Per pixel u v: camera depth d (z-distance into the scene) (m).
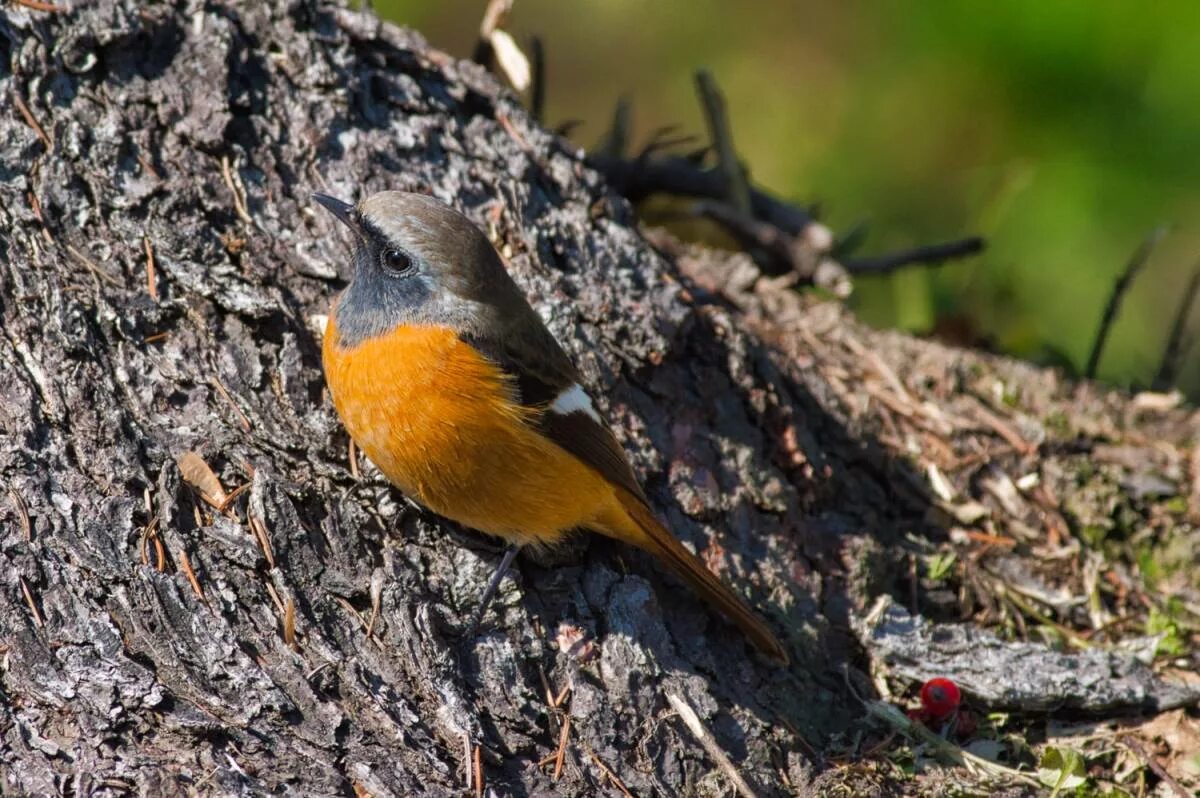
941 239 18.39
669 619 9.71
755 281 12.95
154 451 8.76
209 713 7.76
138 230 9.61
